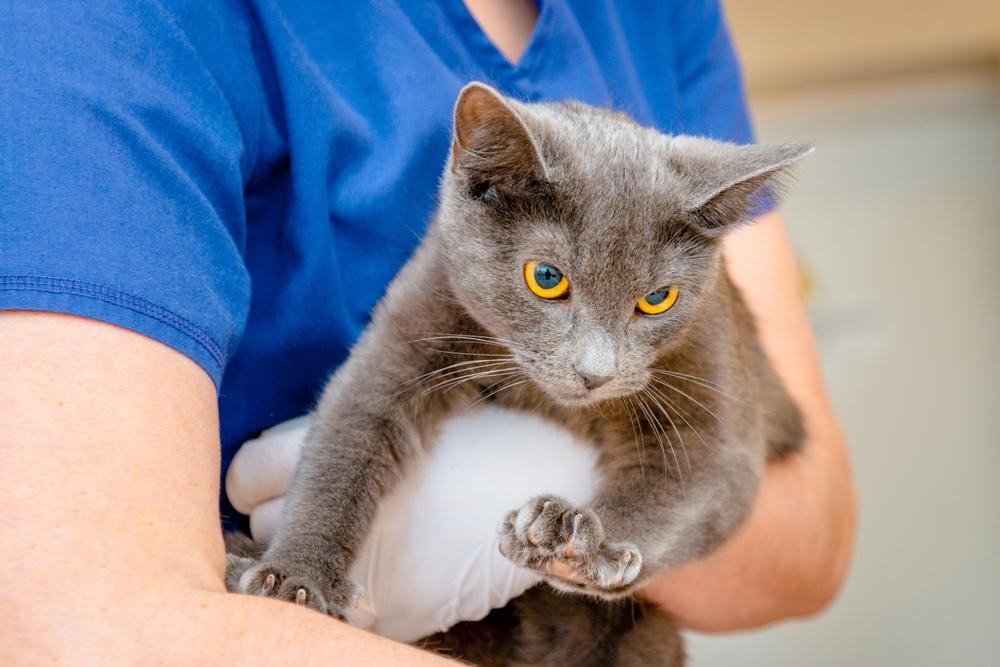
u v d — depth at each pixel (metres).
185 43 0.45
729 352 0.56
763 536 0.57
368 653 0.39
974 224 1.28
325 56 0.52
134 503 0.39
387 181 0.51
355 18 0.52
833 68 1.28
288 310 0.50
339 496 0.51
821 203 1.31
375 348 0.52
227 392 0.50
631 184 0.51
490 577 0.52
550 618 0.55
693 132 0.61
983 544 1.19
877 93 1.29
